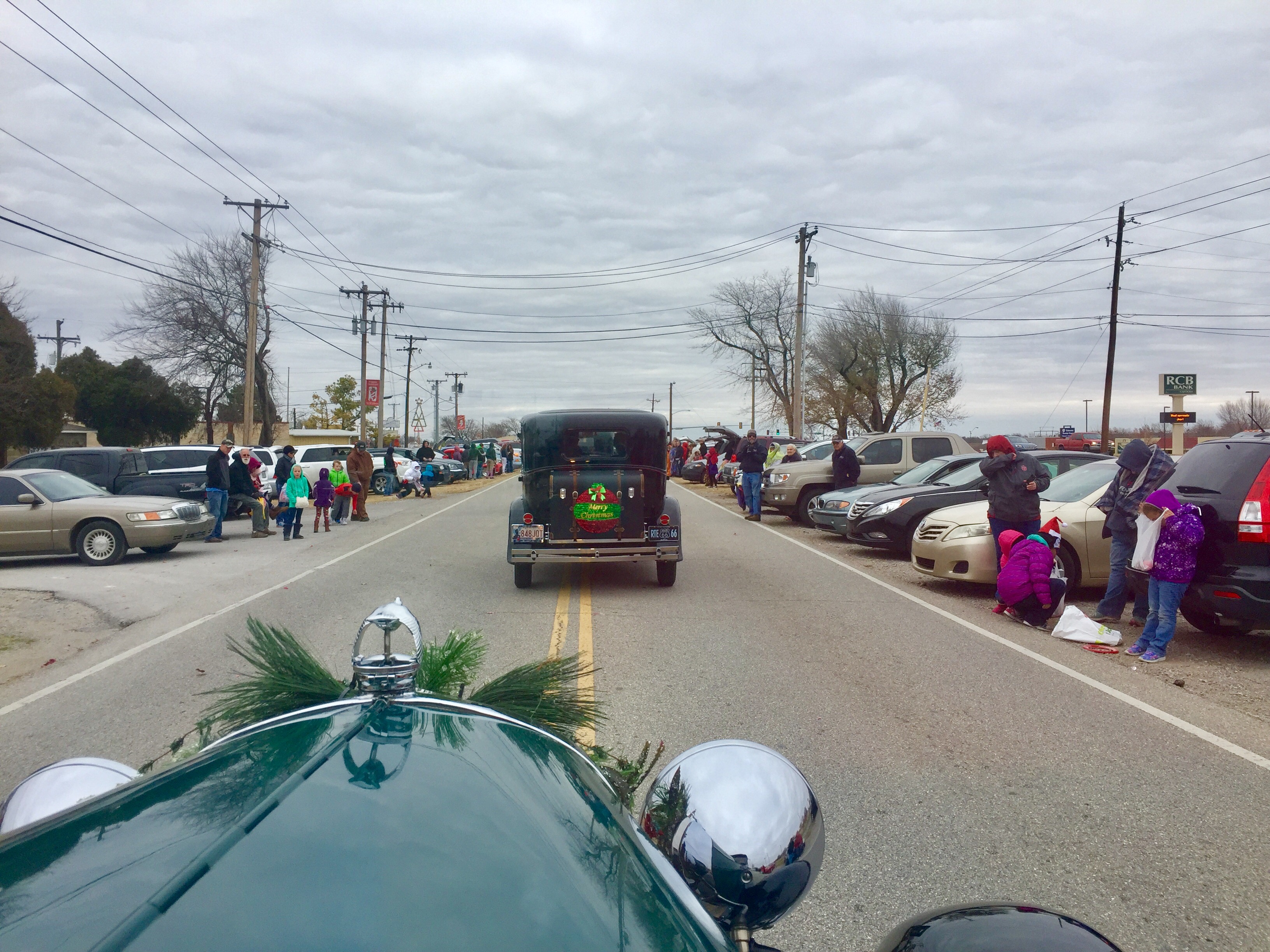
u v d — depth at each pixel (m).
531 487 10.96
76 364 48.50
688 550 15.08
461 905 0.95
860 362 50.78
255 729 1.68
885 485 15.48
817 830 2.00
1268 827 4.16
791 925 3.29
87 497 14.77
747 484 20.48
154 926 0.87
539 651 7.66
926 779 4.75
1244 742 5.37
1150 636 7.51
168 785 1.34
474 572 12.79
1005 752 5.18
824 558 14.00
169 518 14.41
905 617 9.30
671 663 7.28
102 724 5.88
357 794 1.20
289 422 79.19
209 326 41.84
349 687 2.10
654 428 11.02
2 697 6.67
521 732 1.71
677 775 2.01
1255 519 7.08
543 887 1.04
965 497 13.32
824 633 8.47
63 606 10.52
